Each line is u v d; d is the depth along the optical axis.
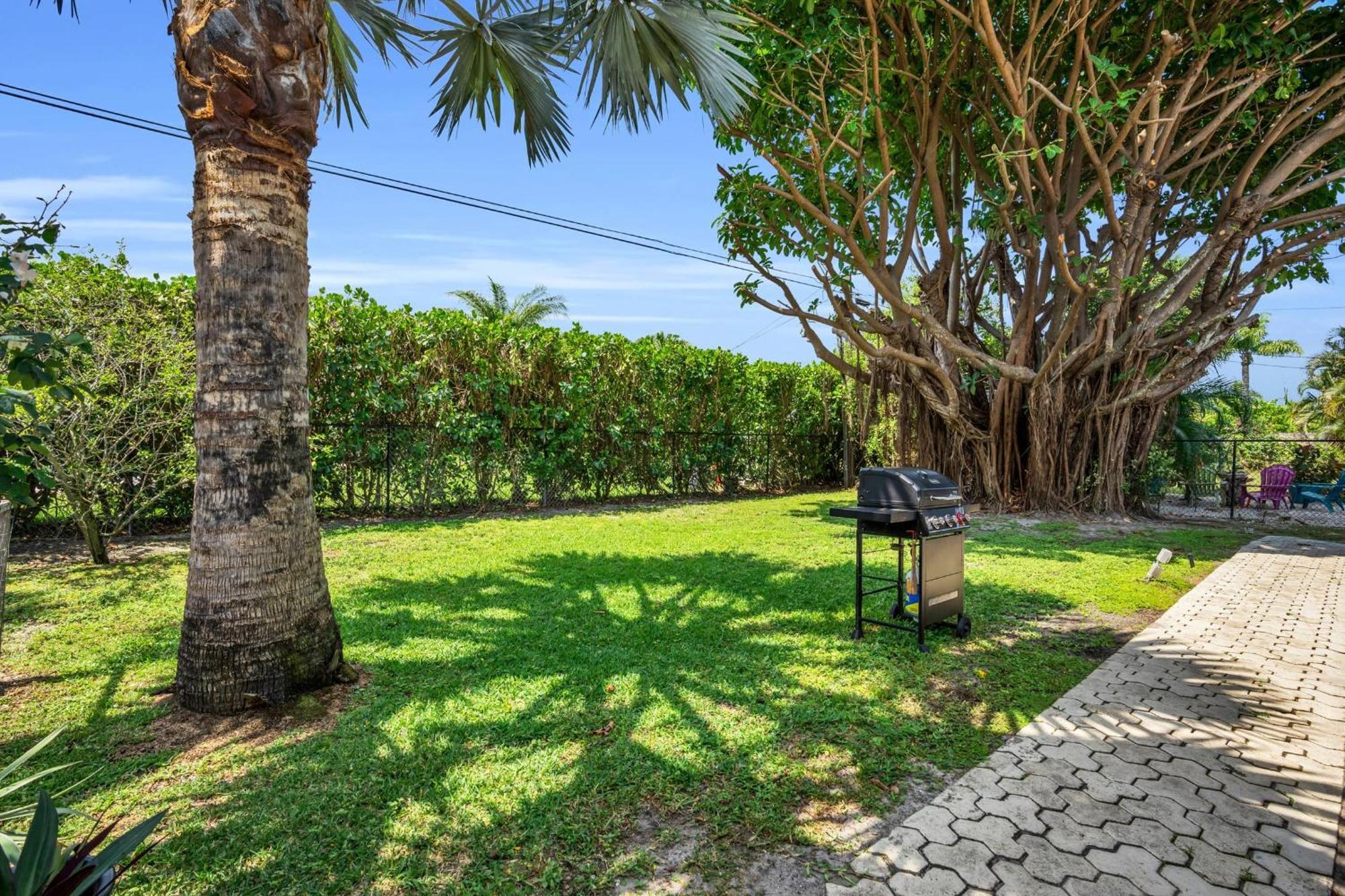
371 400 10.23
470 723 3.28
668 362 13.97
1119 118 9.46
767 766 2.91
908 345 12.38
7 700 3.56
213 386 3.40
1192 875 2.25
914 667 4.19
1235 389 16.33
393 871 2.20
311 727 3.26
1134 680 4.05
